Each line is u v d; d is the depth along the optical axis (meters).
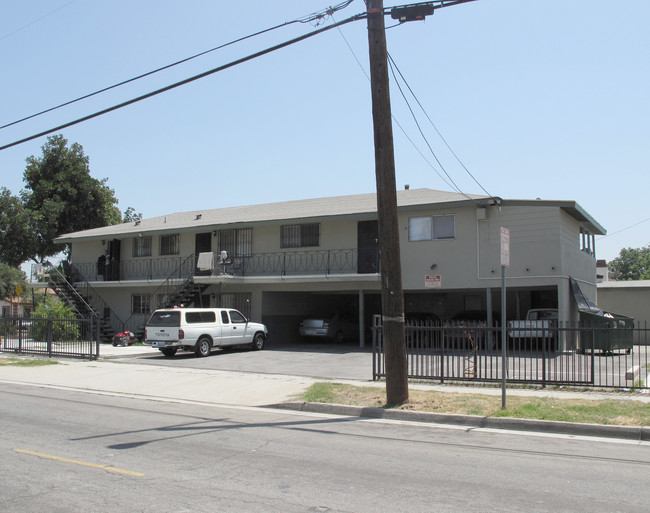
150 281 29.17
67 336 21.41
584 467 7.09
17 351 22.62
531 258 21.58
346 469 6.91
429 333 14.70
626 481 6.46
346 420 10.45
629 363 18.56
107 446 8.02
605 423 9.31
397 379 11.20
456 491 6.04
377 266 25.00
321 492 5.95
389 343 11.29
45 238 39.88
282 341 28.62
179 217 33.91
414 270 23.61
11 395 13.36
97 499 5.66
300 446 8.18
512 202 21.94
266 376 15.96
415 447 8.18
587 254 26.67
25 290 58.56
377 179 11.34
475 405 10.86
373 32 11.12
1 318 23.55
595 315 20.69
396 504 5.58
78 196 41.19
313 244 26.66
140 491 5.92
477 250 22.52
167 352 21.81
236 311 23.66
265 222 26.61
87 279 33.28
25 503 5.54
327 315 28.61
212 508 5.41
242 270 28.09
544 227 21.44
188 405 12.22
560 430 9.38
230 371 17.33
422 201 23.73
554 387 13.09
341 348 25.11
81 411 11.14
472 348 16.23
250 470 6.80
